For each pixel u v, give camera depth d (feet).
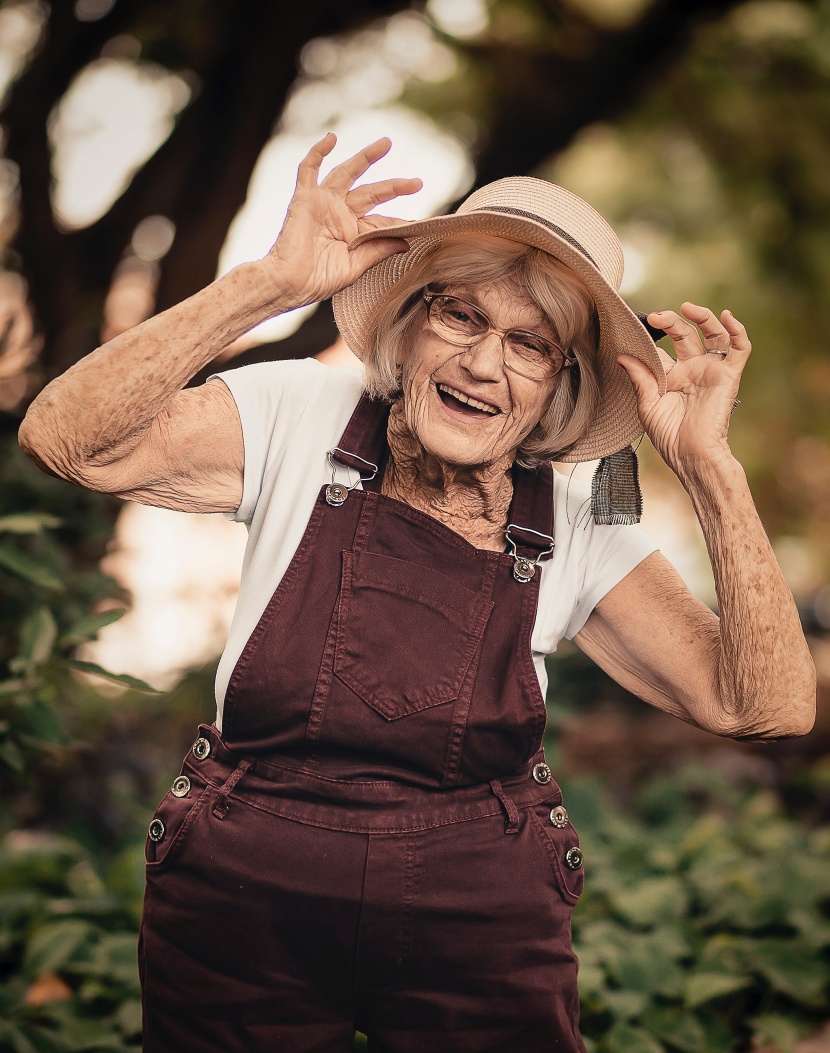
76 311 12.94
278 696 5.38
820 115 20.16
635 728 22.76
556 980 5.63
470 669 5.54
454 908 5.42
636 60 13.52
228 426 5.66
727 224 24.11
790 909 10.96
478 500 5.77
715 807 17.88
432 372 5.51
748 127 20.56
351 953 5.42
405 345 5.74
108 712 14.75
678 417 5.62
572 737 21.57
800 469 30.01
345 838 5.39
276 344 12.19
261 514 5.72
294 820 5.41
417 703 5.42
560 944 5.72
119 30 14.24
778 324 24.79
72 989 9.13
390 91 17.94
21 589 9.66
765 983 10.27
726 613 5.55
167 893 5.54
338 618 5.45
